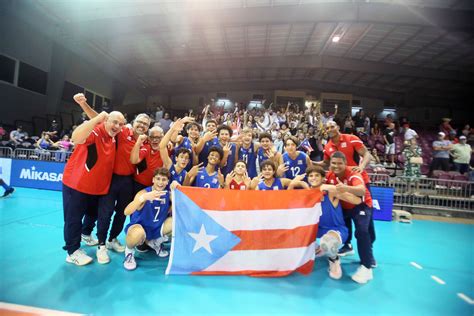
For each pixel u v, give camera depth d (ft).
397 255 13.08
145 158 11.61
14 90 37.37
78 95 10.28
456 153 29.86
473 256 13.19
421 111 67.87
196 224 10.17
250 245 10.09
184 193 10.37
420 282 10.04
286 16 35.06
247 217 10.25
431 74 49.96
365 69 50.83
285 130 31.99
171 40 44.16
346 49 47.29
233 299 8.20
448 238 16.62
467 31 33.96
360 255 10.35
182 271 9.73
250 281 9.46
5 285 8.28
